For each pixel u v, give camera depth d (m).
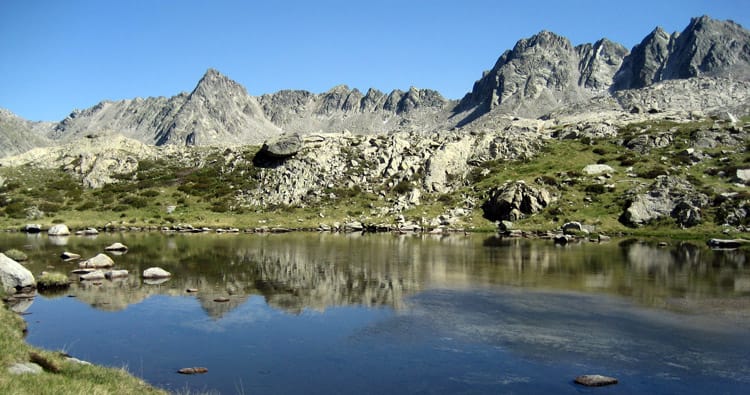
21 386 14.00
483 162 136.62
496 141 144.38
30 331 28.56
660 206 95.25
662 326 30.50
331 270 51.41
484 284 44.09
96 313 33.00
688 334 28.86
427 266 54.12
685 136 133.38
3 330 20.64
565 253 65.44
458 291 41.00
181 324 30.59
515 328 30.11
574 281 45.34
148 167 150.50
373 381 21.69
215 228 106.25
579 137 150.25
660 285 43.38
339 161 139.62
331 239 86.94
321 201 123.94
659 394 20.44
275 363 23.86
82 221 108.12
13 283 39.19
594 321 31.72
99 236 90.56
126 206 119.88
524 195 105.50
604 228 92.38
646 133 140.62
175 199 125.75
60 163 155.25
